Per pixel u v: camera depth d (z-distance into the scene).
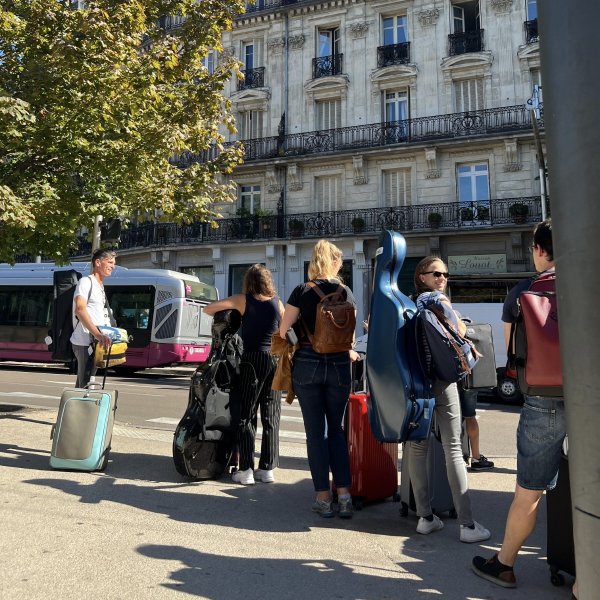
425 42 23.77
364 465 4.19
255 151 25.48
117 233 8.38
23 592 2.64
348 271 23.77
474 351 3.55
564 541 2.84
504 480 5.10
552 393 2.59
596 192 1.71
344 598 2.70
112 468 5.08
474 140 21.94
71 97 7.12
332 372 3.89
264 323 4.75
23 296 20.25
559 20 1.81
